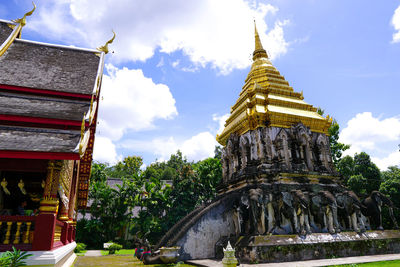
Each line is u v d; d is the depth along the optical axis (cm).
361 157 2956
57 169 770
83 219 3281
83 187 1861
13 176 1328
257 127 1788
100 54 1549
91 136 1499
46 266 659
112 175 6694
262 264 1128
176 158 7156
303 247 1273
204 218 1528
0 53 1233
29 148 712
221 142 2297
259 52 2441
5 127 829
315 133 1928
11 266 597
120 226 3366
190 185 3519
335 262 1120
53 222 714
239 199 1584
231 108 2302
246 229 1518
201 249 1464
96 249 3119
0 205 1245
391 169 3259
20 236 731
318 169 1781
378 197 1714
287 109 1895
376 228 1662
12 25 1437
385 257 1255
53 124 873
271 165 1683
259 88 1984
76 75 1288
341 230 1526
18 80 1096
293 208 1439
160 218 3534
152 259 1295
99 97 1435
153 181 3547
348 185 2809
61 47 1491
